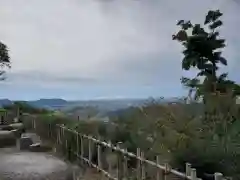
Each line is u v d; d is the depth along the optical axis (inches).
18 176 266.4
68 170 296.5
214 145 208.5
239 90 289.0
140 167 245.1
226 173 198.1
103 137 324.8
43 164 297.0
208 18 315.0
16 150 425.7
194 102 261.3
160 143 230.4
